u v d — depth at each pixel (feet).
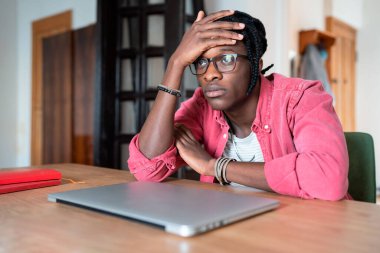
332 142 2.77
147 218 1.85
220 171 3.05
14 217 2.06
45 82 12.30
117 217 2.03
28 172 3.05
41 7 12.44
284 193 2.71
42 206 2.32
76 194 2.43
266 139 3.50
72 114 11.23
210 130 3.92
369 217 2.06
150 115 3.51
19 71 13.41
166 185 2.78
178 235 1.72
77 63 11.07
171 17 7.36
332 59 12.64
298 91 3.33
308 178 2.58
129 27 8.16
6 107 13.15
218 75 3.12
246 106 3.48
